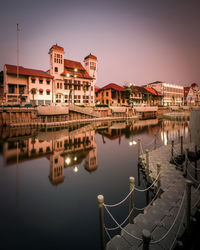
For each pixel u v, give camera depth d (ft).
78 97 190.80
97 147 68.08
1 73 157.38
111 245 16.35
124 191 31.07
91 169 42.70
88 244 18.34
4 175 38.70
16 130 104.99
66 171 41.42
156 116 235.61
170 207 22.26
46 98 161.07
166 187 28.27
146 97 257.34
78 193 30.30
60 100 173.88
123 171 41.32
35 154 56.85
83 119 153.17
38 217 23.24
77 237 19.47
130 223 19.35
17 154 56.44
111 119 177.68
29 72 154.30
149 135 96.17
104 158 52.70
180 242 16.66
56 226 21.42
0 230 20.70
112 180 36.06
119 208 25.36
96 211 24.70
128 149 64.85
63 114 137.90
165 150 52.24
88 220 22.57
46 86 161.58
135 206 25.55
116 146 69.92
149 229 18.34
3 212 24.44
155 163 40.52
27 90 153.89
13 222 22.20
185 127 131.03
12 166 44.88
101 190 31.50
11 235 19.83
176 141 77.05
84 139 84.23
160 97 285.64
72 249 17.69
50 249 17.72
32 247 17.95
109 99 215.51
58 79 170.81
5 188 32.27
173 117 192.54
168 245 16.38
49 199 28.22
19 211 24.66
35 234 20.01
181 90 327.06
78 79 188.75
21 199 28.19
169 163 40.47
